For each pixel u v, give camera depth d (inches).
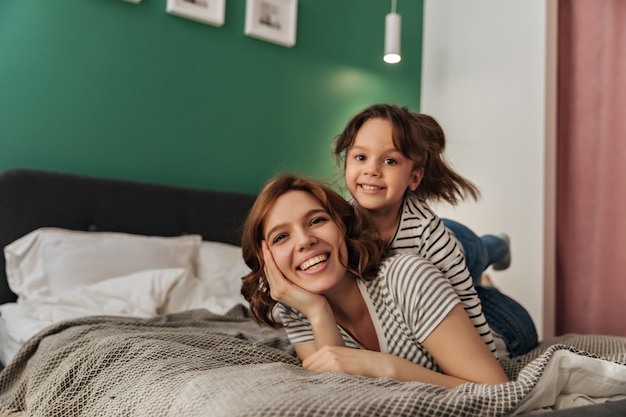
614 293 127.1
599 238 129.4
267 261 46.1
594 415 29.1
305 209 44.7
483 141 150.6
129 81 120.7
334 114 149.0
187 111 127.6
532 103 139.9
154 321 71.1
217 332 61.5
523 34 143.3
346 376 36.6
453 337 40.9
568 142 137.1
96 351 48.2
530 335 68.2
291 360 47.6
